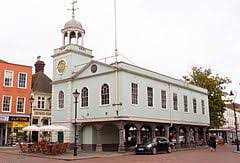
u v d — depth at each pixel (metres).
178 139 34.06
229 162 18.17
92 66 29.34
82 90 29.94
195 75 47.19
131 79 27.47
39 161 18.94
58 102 32.16
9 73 37.69
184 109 35.88
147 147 24.59
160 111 30.92
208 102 43.81
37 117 39.78
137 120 27.25
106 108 27.11
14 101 37.56
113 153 24.72
